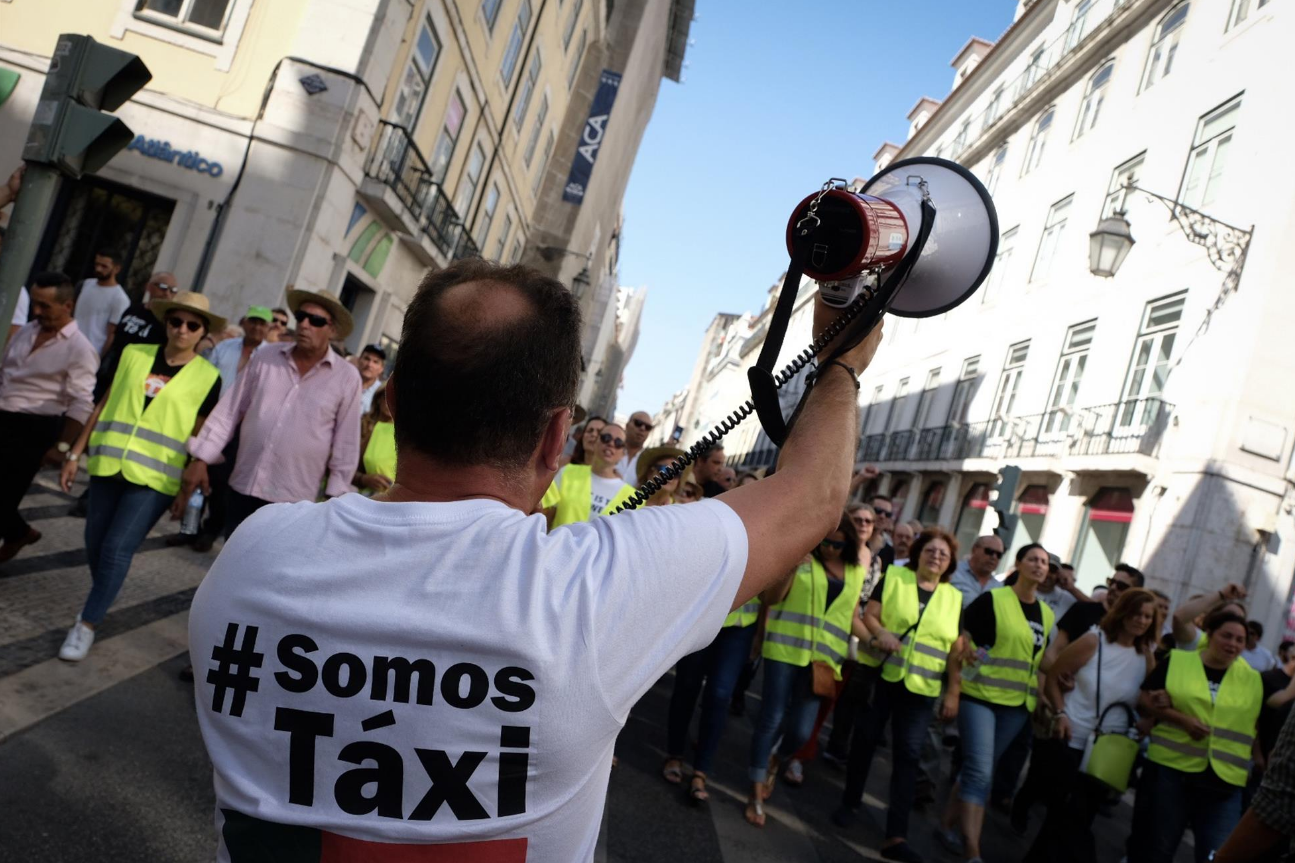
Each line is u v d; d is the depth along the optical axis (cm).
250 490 494
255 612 106
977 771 554
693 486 650
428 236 1777
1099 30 2116
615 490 577
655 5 3222
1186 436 1458
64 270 1298
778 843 521
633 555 107
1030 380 2028
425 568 105
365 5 1311
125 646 510
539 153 2780
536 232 3050
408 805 101
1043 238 2183
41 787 347
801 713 606
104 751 388
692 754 659
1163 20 1930
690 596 108
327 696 102
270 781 103
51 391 540
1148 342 1648
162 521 848
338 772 102
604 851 446
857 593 574
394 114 1498
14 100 1310
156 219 1316
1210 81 1689
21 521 561
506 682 101
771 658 561
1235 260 1459
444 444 112
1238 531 1366
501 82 2062
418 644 102
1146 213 1756
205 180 1287
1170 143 1758
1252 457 1384
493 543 107
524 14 2102
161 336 853
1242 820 207
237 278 1283
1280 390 1394
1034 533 1859
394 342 1903
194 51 1302
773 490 117
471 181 2072
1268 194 1452
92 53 434
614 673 104
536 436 115
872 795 686
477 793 101
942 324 2622
